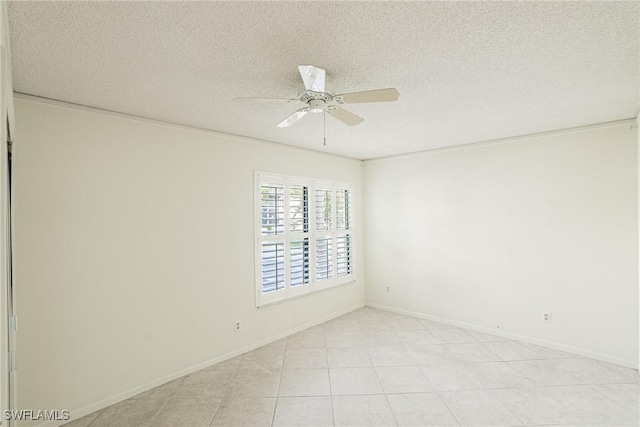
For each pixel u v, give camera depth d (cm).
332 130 340
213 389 281
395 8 140
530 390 273
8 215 179
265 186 384
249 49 173
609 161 322
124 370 268
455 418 237
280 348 366
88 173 253
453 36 164
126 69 194
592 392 268
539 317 365
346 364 325
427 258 459
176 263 304
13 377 176
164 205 296
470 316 419
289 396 268
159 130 295
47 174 234
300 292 422
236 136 355
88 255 252
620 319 317
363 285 529
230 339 345
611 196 322
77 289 246
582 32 161
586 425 227
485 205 404
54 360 234
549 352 346
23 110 226
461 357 337
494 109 280
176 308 303
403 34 161
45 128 234
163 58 181
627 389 272
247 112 275
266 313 381
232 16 143
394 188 493
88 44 165
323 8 139
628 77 216
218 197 338
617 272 319
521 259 377
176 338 302
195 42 165
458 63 194
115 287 265
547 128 345
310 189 440
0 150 101
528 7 141
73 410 241
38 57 177
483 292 407
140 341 278
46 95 230
